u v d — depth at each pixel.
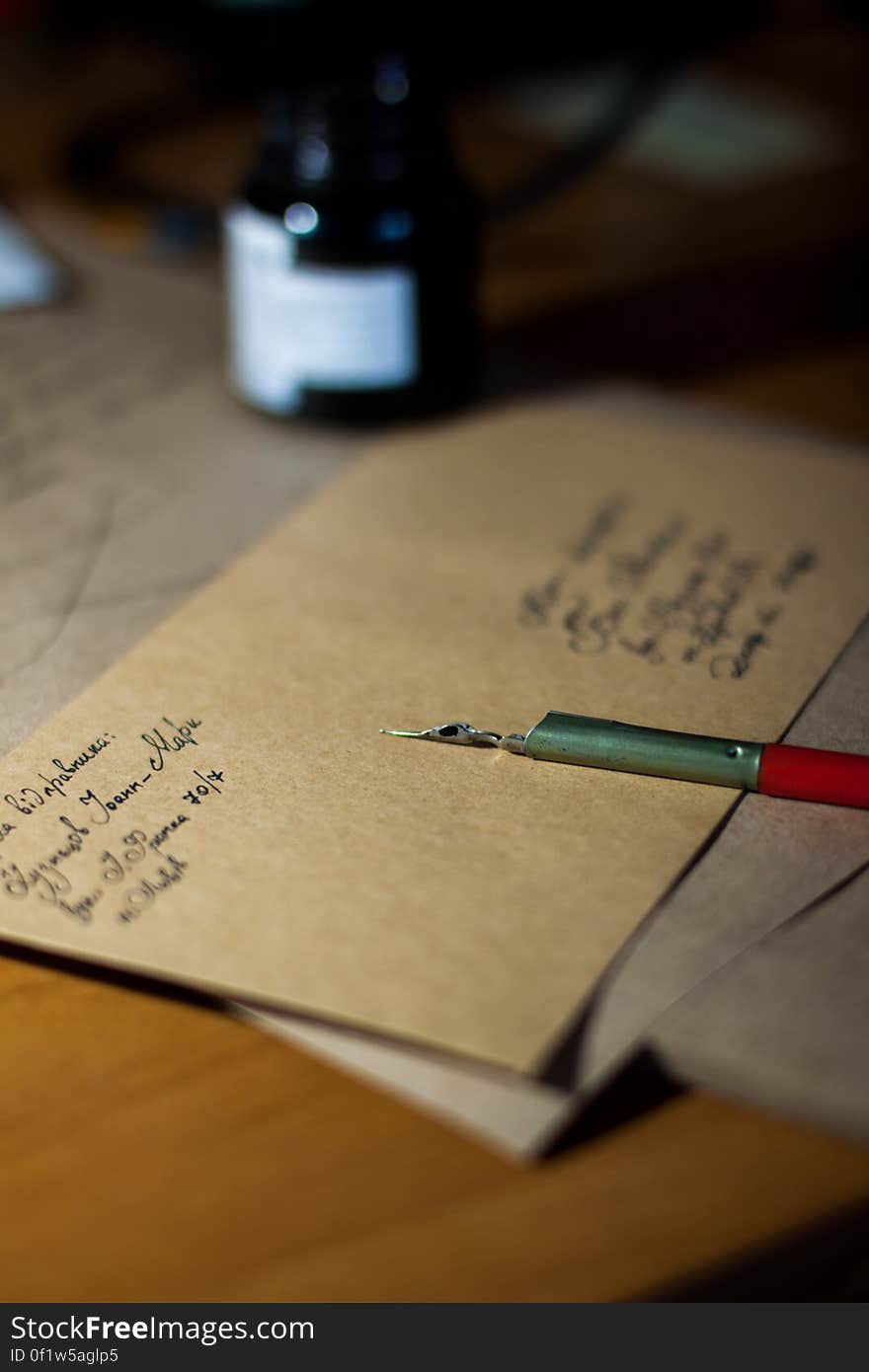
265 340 0.50
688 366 0.56
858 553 0.45
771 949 0.34
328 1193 0.32
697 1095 0.33
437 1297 0.31
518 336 0.57
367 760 0.38
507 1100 0.32
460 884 0.35
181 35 0.83
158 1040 0.34
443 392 0.51
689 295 0.60
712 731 0.39
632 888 0.35
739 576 0.44
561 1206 0.32
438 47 0.75
